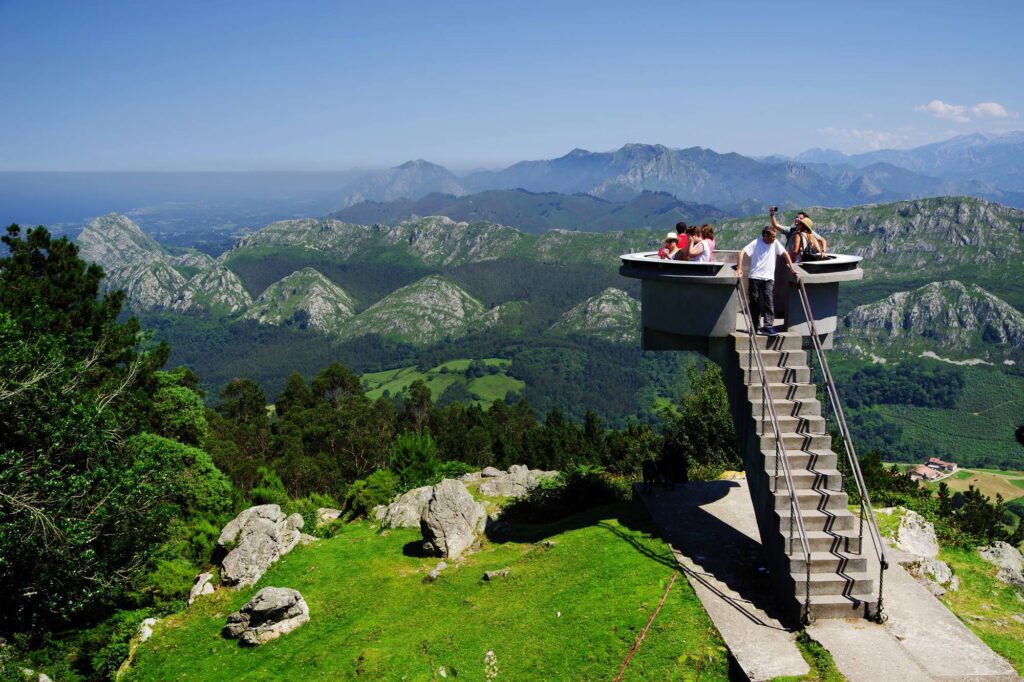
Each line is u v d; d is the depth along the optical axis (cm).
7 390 1555
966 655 854
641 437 3272
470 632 1134
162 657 1383
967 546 1389
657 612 1007
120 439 1881
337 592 1497
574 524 1489
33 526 1430
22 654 1435
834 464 1048
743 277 1234
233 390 7425
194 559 1848
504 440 6328
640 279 1248
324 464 5353
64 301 2666
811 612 930
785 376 1123
